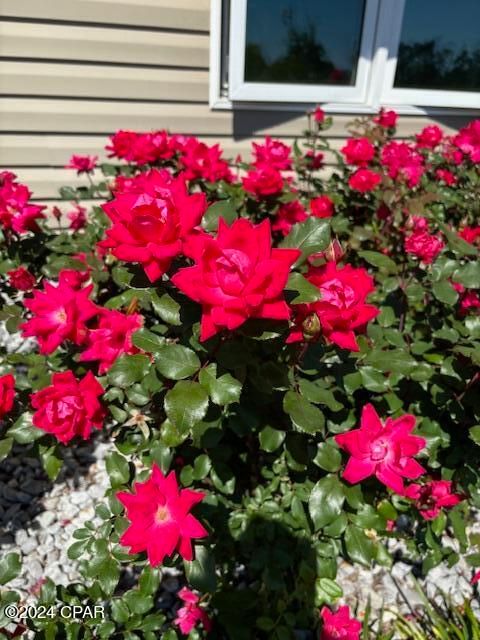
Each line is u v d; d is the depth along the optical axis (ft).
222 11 5.43
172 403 1.87
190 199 1.83
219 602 2.77
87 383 2.38
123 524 2.43
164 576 3.17
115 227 1.79
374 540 2.74
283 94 5.93
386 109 6.34
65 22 5.16
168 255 1.76
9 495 3.59
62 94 5.46
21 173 5.70
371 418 2.13
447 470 2.77
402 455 2.15
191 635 2.72
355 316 1.97
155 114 5.77
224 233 1.66
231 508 2.80
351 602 3.06
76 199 4.35
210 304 1.67
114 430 2.69
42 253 3.59
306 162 4.84
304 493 2.64
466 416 2.67
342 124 6.36
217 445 2.68
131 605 2.47
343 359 2.52
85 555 3.24
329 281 2.04
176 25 5.39
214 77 5.69
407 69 6.37
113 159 5.87
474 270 2.68
